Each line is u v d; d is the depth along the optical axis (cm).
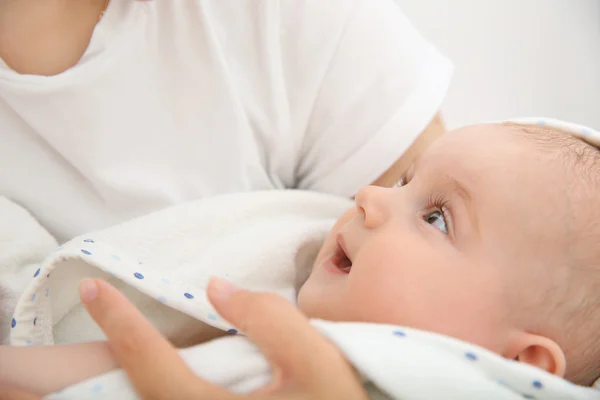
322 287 71
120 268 65
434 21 146
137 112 80
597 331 65
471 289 64
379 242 68
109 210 83
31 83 72
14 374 54
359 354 53
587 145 75
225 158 86
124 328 49
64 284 68
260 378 53
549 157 69
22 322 64
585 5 151
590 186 67
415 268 65
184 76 82
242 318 52
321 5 87
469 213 67
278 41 86
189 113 83
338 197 91
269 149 92
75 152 78
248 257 75
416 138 91
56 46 74
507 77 143
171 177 85
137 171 82
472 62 143
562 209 65
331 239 77
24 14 71
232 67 85
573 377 67
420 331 56
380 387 53
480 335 64
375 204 72
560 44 146
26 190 80
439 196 71
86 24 75
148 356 48
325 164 93
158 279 65
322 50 87
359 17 89
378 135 88
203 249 77
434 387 53
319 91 89
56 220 81
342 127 90
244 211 81
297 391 47
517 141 72
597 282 64
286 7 86
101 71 75
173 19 79
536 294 64
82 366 56
